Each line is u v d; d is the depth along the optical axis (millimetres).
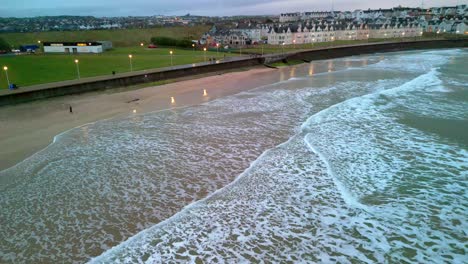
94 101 34656
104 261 10734
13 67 53781
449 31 140750
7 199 14633
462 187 14664
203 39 115438
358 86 38188
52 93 36625
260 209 13508
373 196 14211
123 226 12625
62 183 16031
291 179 15883
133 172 17062
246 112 27891
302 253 10953
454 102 28641
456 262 10359
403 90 34250
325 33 119875
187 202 14203
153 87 42938
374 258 10617
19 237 12055
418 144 19531
